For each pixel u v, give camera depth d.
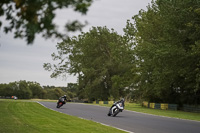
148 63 78.19
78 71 145.75
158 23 88.69
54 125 26.88
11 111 42.88
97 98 138.50
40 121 30.11
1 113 37.97
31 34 6.20
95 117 39.22
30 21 6.27
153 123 32.81
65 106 68.00
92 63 137.38
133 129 26.45
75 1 6.42
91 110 54.53
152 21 90.62
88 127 26.17
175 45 65.94
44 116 36.84
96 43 140.25
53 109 54.59
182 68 67.62
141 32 93.06
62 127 25.50
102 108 63.06
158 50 65.25
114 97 134.88
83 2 6.26
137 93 108.00
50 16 6.13
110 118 38.16
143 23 94.38
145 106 95.25
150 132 24.53
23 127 23.94
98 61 136.50
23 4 6.43
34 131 21.83
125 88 127.94
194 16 65.62
